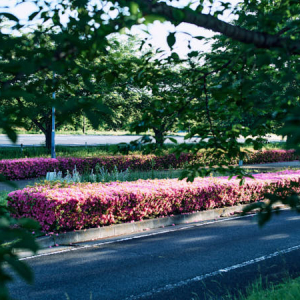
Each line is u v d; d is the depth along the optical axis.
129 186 10.19
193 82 3.42
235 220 10.20
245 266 6.36
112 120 24.34
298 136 1.39
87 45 2.17
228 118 3.99
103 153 28.42
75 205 8.05
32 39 2.06
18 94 1.45
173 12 2.04
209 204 10.73
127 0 2.09
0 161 17.59
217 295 5.16
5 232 1.20
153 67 3.55
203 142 4.22
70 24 2.23
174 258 6.82
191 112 3.84
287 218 10.30
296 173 14.99
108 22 2.13
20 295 5.21
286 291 4.80
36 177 18.33
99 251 7.30
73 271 6.16
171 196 9.81
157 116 3.85
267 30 2.33
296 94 2.54
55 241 7.71
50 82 2.29
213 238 8.25
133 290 5.36
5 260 1.20
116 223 8.90
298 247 7.50
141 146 3.66
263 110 3.58
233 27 2.29
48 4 2.30
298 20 2.31
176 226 9.55
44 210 7.90
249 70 3.12
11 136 1.62
